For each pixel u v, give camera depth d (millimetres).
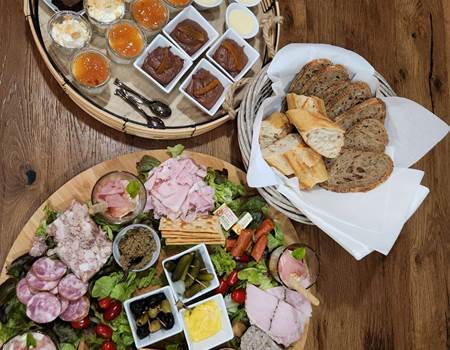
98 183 887
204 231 918
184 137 974
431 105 1142
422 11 1167
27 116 959
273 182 879
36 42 904
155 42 944
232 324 942
